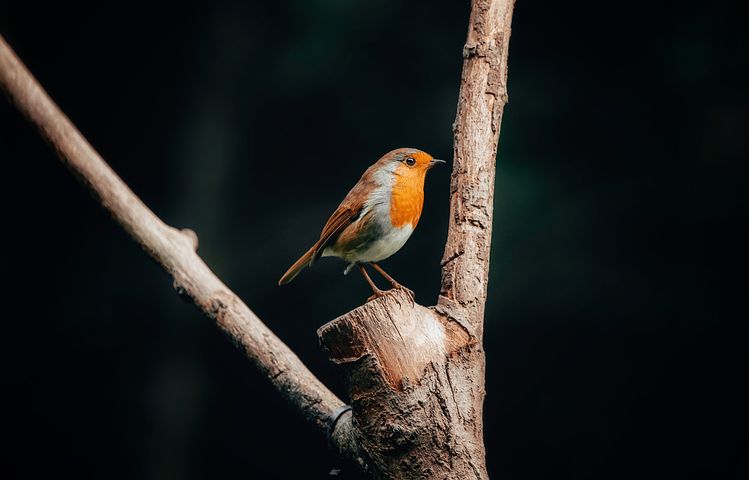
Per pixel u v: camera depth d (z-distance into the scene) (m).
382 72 12.99
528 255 11.64
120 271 13.34
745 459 10.59
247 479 13.02
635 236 11.45
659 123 11.78
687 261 11.28
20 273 13.17
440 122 12.73
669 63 11.74
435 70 12.81
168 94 13.73
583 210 11.66
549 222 11.66
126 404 13.00
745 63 11.34
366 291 12.68
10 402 12.77
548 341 11.59
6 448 12.65
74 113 13.77
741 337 10.85
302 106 13.44
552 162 11.95
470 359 3.46
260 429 13.11
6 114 13.14
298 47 13.19
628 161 11.80
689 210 11.34
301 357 12.83
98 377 13.03
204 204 13.48
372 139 13.22
